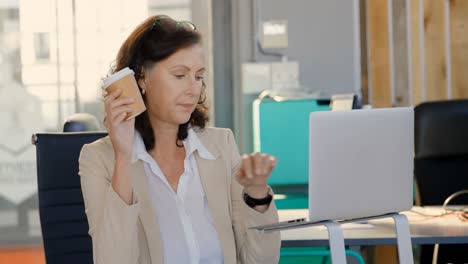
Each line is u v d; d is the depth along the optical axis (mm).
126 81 2275
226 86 5695
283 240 2922
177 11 5590
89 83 5477
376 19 5551
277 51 5582
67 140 2936
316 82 5594
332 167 2412
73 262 2932
